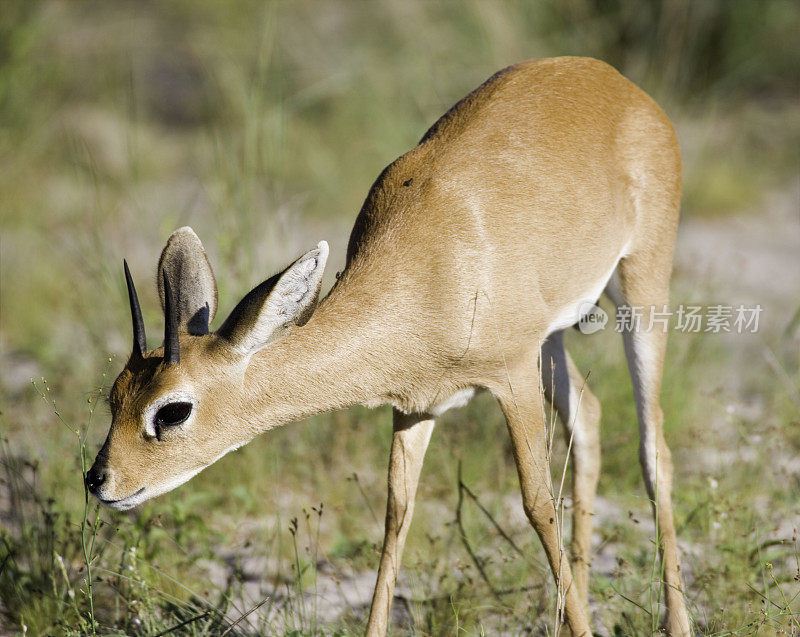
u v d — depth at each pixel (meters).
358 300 9.41
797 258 22.97
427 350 9.55
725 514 11.40
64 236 22.14
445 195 9.83
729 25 30.56
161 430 8.72
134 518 12.51
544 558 11.63
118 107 30.25
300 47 28.72
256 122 17.14
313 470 13.84
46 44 28.72
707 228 25.38
